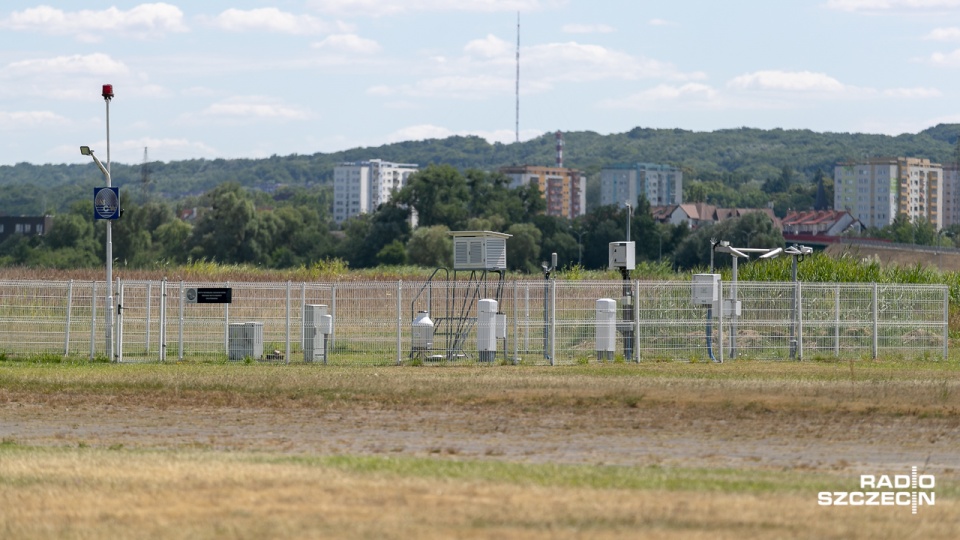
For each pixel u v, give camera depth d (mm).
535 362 50906
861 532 18734
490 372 45625
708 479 23078
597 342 52312
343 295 66438
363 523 18703
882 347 56656
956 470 25422
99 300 64062
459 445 28375
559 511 19609
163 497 20719
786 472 24688
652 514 19469
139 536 17984
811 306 57000
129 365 48469
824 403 35625
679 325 55000
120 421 32375
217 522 18781
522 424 31875
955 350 59000
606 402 35906
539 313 66375
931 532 18922
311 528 18359
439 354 53125
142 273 120188
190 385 39688
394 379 42062
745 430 30859
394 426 31500
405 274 121000
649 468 24641
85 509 19828
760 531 18562
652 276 111938
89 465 23938
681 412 34031
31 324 53844
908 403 35719
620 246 55250
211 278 111062
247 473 22875
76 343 54250
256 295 75875
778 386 39969
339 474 22875
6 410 34375
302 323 51062
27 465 23906
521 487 21719
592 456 26797
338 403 35906
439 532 18109
